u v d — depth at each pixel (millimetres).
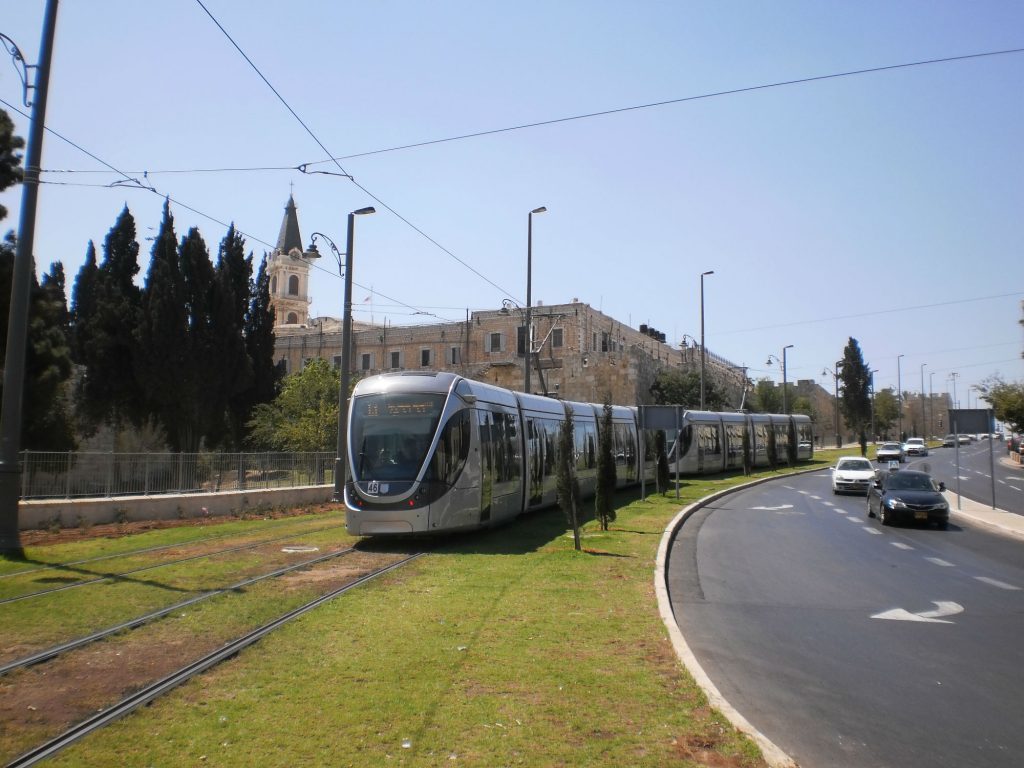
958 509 27375
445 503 16375
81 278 43812
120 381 38562
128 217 42438
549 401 24922
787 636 9602
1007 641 9445
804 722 6586
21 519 18781
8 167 20484
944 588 12977
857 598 12039
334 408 39938
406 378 17547
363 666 7469
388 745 5578
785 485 39188
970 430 27891
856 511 26797
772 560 15781
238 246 44688
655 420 27266
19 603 10344
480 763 5289
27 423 26453
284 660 7691
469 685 6930
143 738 5711
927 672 8117
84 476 21766
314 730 5848
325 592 11133
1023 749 6020
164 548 15891
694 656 8141
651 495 30141
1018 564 15820
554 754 5453
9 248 21703
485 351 75312
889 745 6078
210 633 8781
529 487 21750
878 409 116188
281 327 91250
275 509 25312
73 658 7832
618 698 6633
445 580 12078
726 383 76688
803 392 114875
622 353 61906
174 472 24484
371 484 16203
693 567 14703
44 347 24516
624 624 9258
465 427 17422
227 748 5512
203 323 39906
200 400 39406
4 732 5855
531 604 10320
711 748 5594
